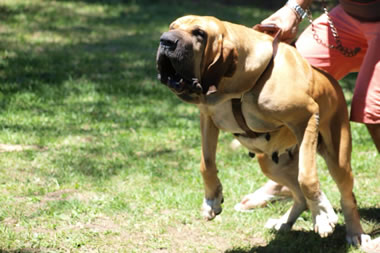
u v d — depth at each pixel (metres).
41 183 7.61
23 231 6.02
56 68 14.63
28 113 10.99
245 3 27.38
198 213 6.75
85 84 13.27
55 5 23.08
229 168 8.59
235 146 6.69
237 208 6.98
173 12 23.86
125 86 13.39
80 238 5.92
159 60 4.18
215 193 5.27
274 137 5.07
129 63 15.69
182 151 9.32
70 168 8.17
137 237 6.07
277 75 4.68
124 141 9.63
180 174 8.23
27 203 6.88
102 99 12.38
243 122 4.88
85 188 7.50
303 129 4.84
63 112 11.23
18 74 13.88
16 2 22.48
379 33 5.63
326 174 8.34
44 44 17.58
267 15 24.39
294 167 5.82
